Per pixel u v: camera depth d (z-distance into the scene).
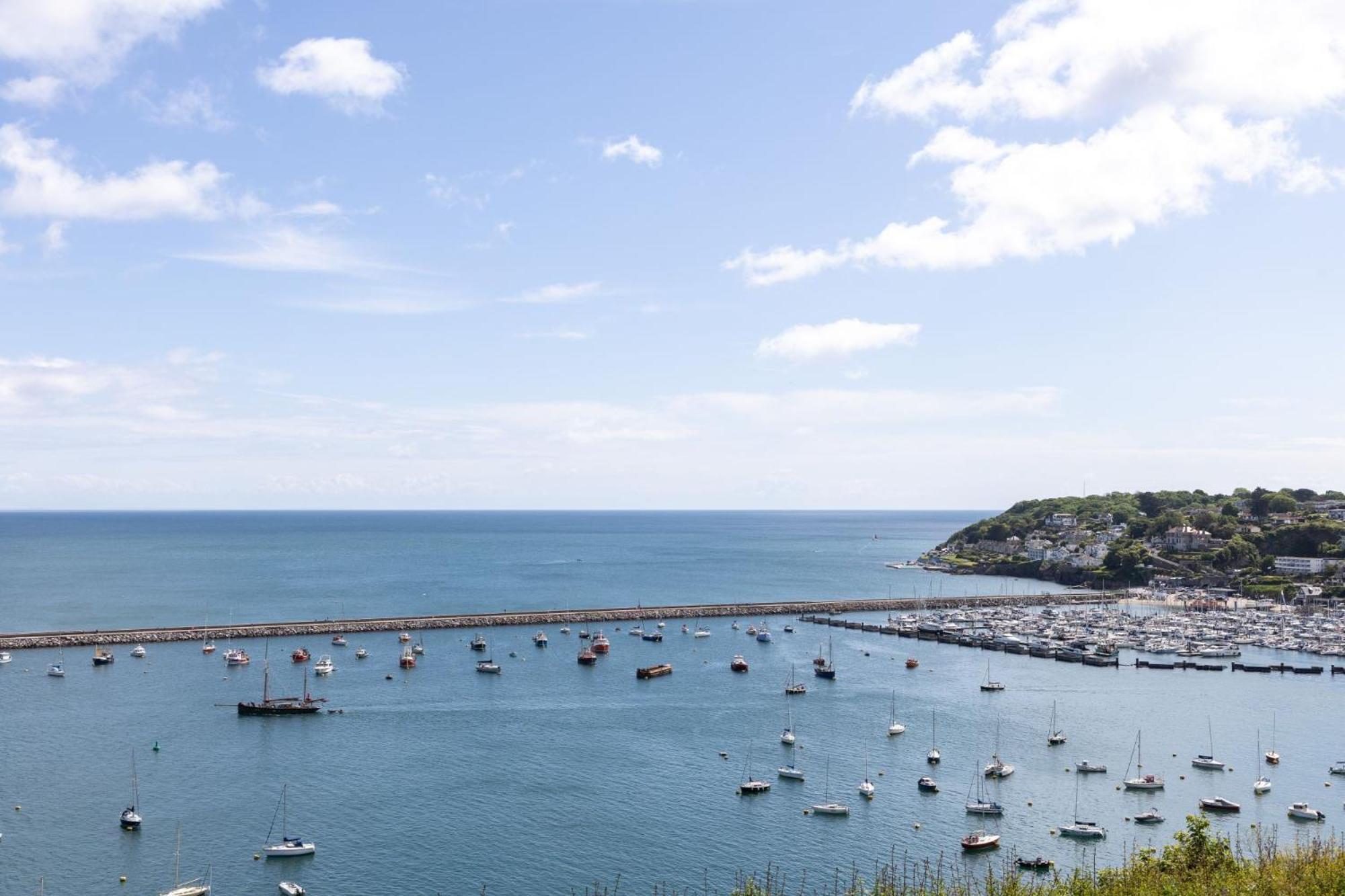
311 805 133.62
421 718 183.00
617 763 154.88
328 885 109.50
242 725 175.25
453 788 141.50
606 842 123.06
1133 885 92.00
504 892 108.69
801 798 140.00
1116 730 180.50
